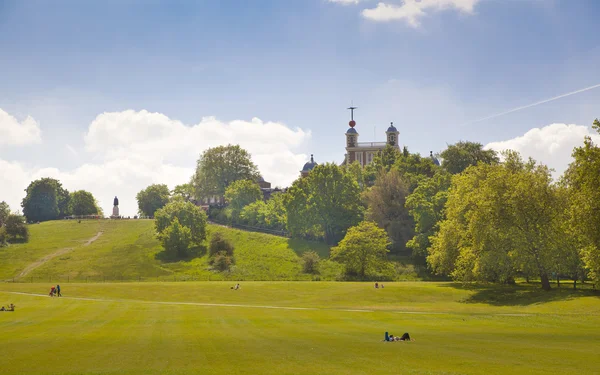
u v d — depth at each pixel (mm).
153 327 45969
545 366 26781
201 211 161000
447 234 91812
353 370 26547
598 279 60219
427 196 130875
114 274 129250
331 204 148250
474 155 153875
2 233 163500
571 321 48688
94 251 152125
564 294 70500
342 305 73438
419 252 122188
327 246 147375
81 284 99438
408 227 139125
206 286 94625
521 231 74875
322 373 25938
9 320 52250
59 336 40250
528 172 80500
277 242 153375
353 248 120375
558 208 73250
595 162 56625
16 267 135500
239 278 123812
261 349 33156
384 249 122500
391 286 89938
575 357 29312
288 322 49812
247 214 180750
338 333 41500
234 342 36312
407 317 54062
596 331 42094
